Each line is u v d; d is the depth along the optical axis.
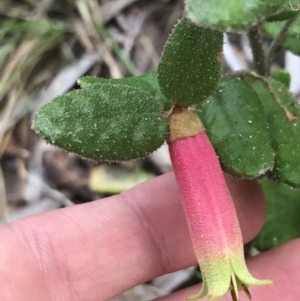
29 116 0.17
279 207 0.12
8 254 0.11
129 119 0.07
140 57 0.17
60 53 0.18
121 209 0.11
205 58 0.07
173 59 0.07
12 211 0.16
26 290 0.11
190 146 0.07
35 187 0.16
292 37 0.10
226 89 0.08
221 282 0.07
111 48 0.17
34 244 0.11
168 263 0.12
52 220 0.11
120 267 0.11
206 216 0.07
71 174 0.16
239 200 0.11
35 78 0.17
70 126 0.07
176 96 0.07
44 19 0.18
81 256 0.11
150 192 0.12
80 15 0.18
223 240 0.07
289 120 0.08
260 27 0.10
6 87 0.17
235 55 0.16
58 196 0.16
